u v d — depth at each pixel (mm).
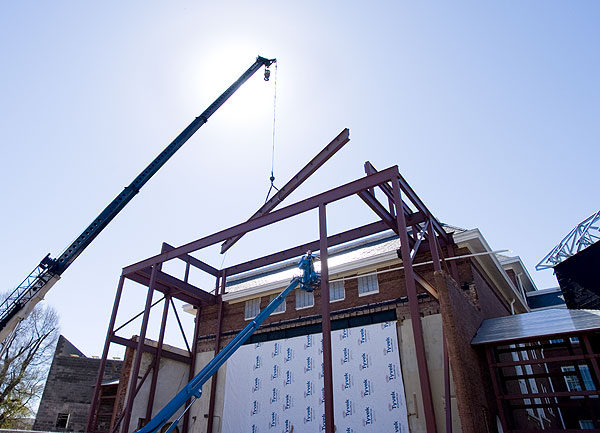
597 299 15992
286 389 20516
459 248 18344
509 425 10984
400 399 17094
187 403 23438
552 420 20438
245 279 31109
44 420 30875
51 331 38906
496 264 19375
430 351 17250
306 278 17078
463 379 10023
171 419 22438
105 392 26594
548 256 19188
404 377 17453
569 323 12133
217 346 24156
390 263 20172
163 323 23016
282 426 19828
